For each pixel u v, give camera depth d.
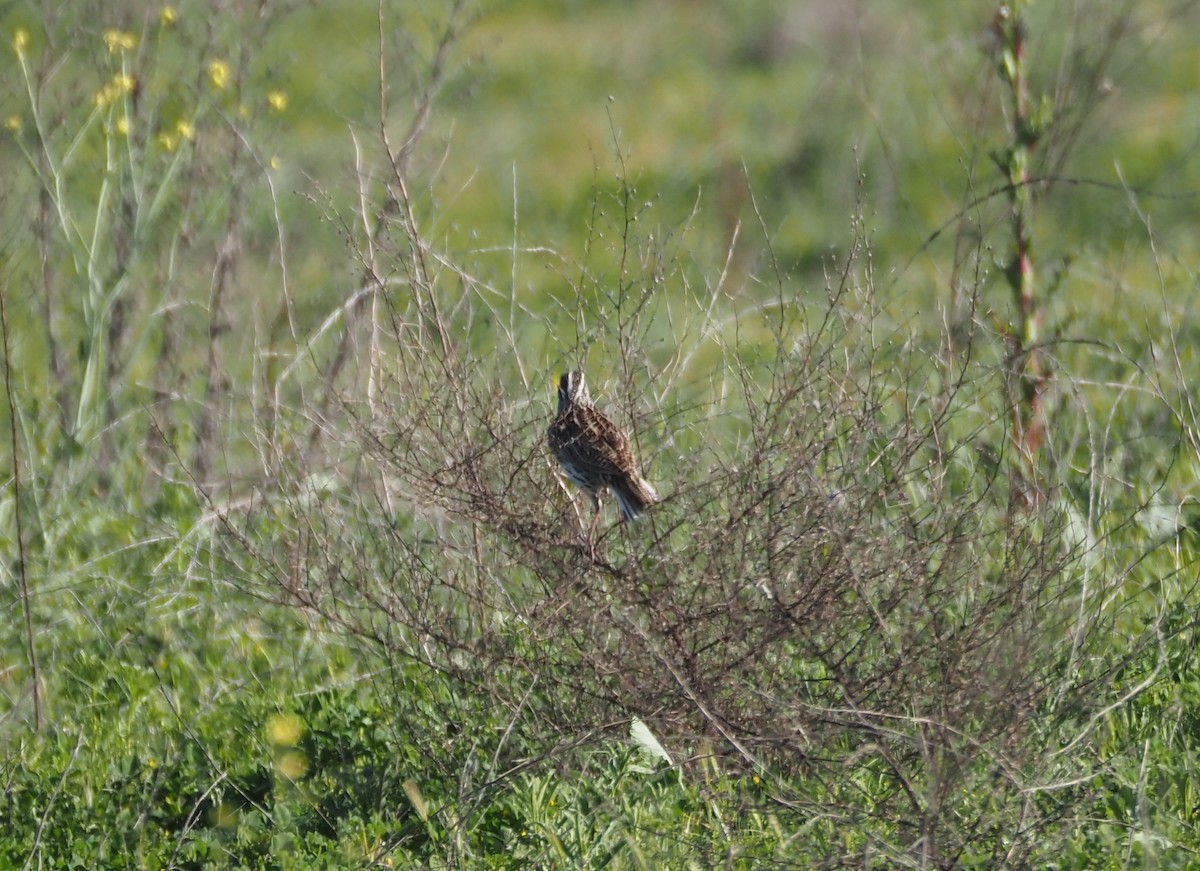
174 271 15.32
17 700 11.46
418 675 10.68
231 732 10.92
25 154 14.44
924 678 9.28
